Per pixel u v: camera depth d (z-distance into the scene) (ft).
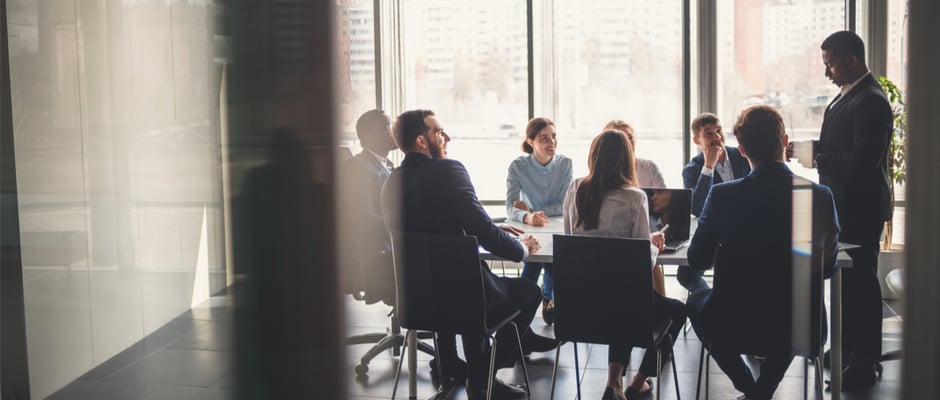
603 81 20.99
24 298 11.76
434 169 11.29
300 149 5.43
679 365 13.85
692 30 20.40
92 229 12.60
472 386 12.16
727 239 9.68
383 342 13.93
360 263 13.03
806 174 20.27
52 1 11.91
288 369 5.76
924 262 5.69
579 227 11.28
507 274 21.09
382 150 13.28
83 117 12.42
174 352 12.88
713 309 9.98
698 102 20.54
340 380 5.71
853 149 11.81
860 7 19.39
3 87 11.28
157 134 13.46
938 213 5.76
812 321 9.65
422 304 11.14
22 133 11.59
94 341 12.69
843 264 10.87
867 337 12.31
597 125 21.18
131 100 13.11
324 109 5.38
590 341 10.60
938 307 5.71
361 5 19.98
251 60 5.42
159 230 13.50
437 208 11.22
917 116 5.65
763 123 9.43
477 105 21.53
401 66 21.07
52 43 11.93
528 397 12.07
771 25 20.01
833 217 9.70
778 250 9.47
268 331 8.12
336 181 5.49
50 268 12.07
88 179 12.53
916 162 5.70
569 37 21.01
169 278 13.48
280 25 5.34
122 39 12.91
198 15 12.98
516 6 21.12
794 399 12.19
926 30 5.67
